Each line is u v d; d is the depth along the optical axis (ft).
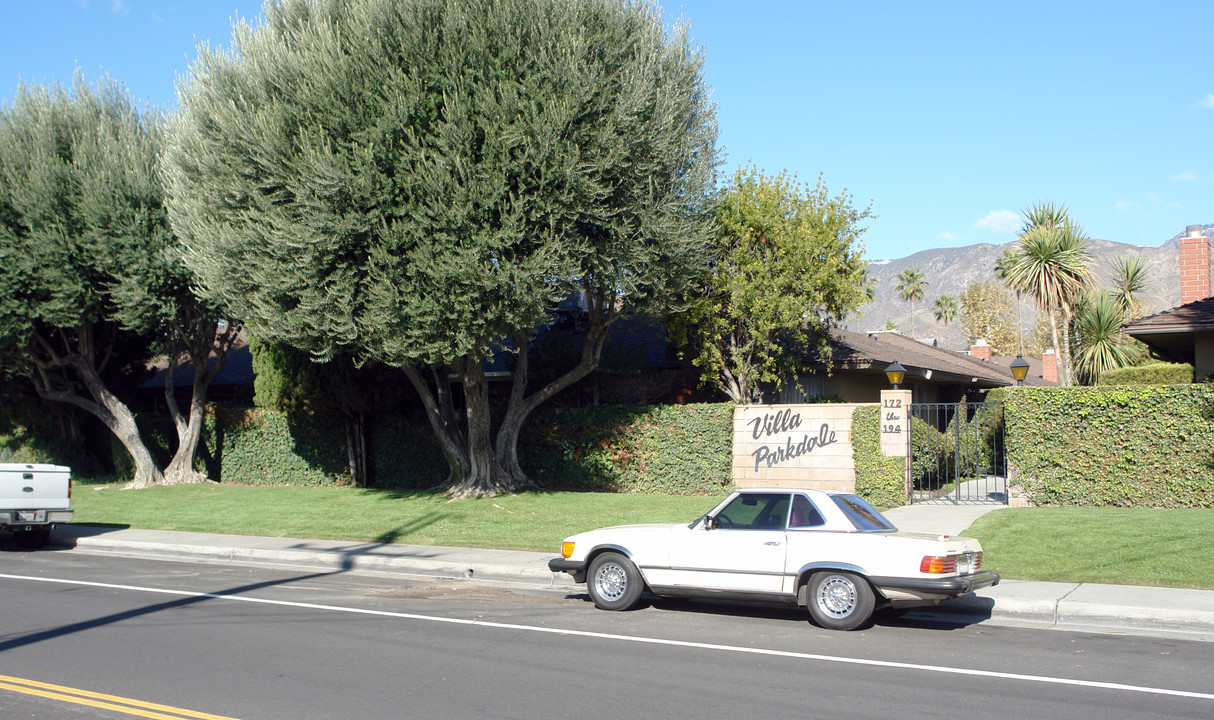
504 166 50.37
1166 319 61.36
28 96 73.51
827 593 29.99
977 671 24.08
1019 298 96.63
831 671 24.07
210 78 55.42
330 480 81.56
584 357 66.18
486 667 24.39
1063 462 51.96
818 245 64.90
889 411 57.52
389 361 54.80
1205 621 29.45
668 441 66.54
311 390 75.36
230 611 33.04
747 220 65.41
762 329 65.10
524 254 52.42
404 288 50.93
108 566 46.55
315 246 50.49
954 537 30.71
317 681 22.88
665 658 25.55
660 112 54.39
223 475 86.94
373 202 50.44
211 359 112.88
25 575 42.93
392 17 51.65
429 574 43.50
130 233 69.92
